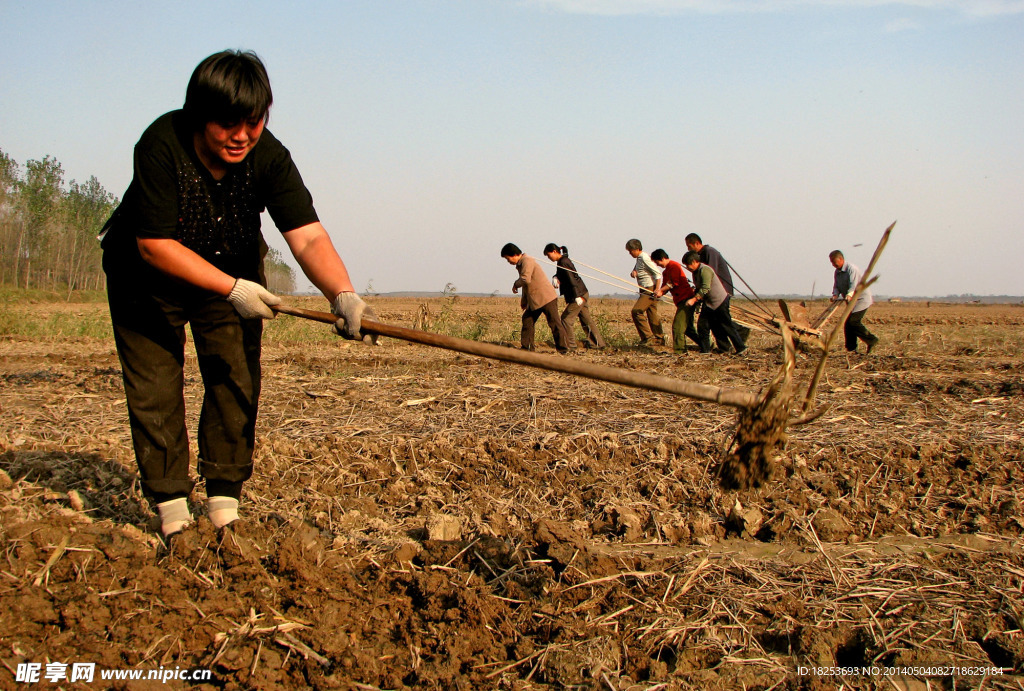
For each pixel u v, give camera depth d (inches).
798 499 181.5
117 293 134.0
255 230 136.0
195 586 127.2
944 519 178.2
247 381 143.1
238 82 113.6
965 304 3225.9
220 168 125.2
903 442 222.2
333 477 191.0
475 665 114.1
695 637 121.3
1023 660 116.7
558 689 109.4
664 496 185.6
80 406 249.6
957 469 205.2
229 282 126.6
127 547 139.9
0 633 112.7
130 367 135.9
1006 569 145.8
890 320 1280.8
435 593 132.6
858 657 119.4
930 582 141.1
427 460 203.6
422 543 153.0
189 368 364.5
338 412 251.3
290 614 123.5
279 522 159.6
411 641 119.4
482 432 227.9
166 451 139.3
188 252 124.1
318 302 1362.0
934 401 288.8
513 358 112.9
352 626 122.1
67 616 116.6
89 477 177.3
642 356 487.8
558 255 546.6
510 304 2103.8
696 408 266.4
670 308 1467.8
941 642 120.6
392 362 412.5
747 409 120.5
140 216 121.3
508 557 148.0
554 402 271.7
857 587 138.3
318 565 139.0
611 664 114.1
